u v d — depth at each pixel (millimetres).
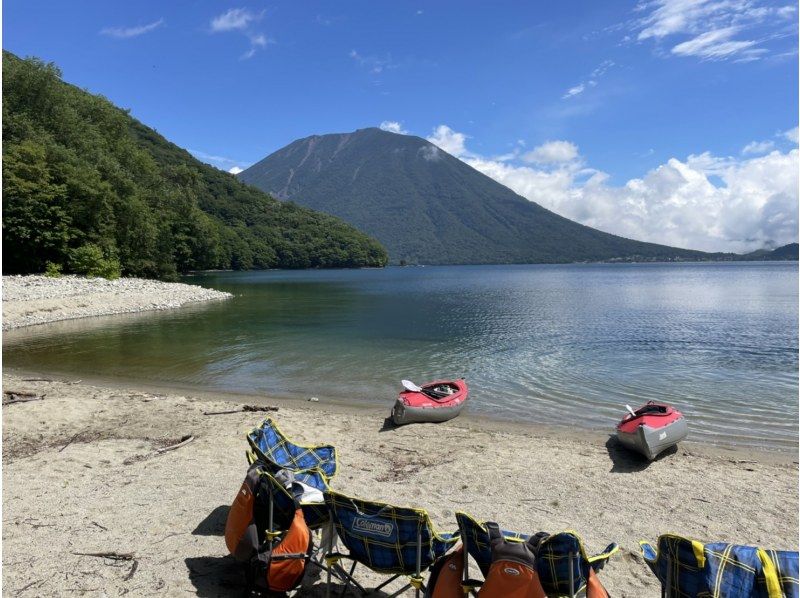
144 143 155375
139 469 7418
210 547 5152
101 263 46156
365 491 6941
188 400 11953
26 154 43938
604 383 14727
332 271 161125
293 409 11648
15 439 8773
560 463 8289
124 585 4473
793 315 34500
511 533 3820
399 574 3898
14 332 24312
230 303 42344
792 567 3117
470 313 35844
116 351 19438
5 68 50781
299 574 4270
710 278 107000
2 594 4262
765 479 7652
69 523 5613
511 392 13625
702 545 3201
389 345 21609
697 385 14445
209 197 157500
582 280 101688
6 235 41375
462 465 8133
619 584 4793
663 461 8492
